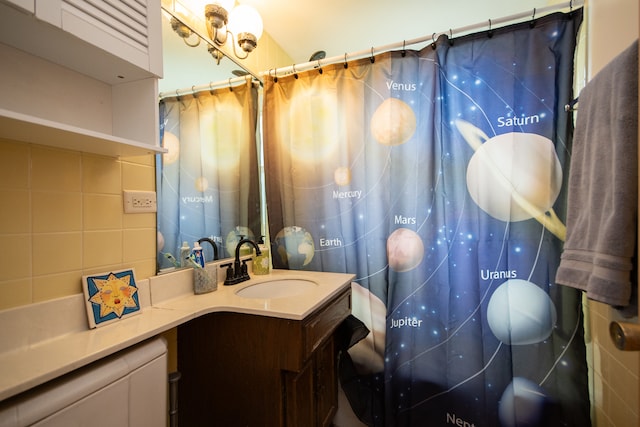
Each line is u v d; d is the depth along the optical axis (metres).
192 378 1.11
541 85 1.25
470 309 1.35
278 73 1.63
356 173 1.52
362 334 1.35
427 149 1.39
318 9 1.57
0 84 0.70
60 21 0.63
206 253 1.35
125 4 0.78
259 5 1.54
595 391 1.21
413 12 1.61
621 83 0.77
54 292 0.79
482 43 1.33
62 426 0.58
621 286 0.75
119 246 0.96
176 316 0.91
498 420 1.30
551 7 1.23
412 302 1.44
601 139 0.85
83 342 0.73
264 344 0.99
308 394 1.12
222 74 1.43
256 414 1.01
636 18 0.82
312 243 1.61
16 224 0.72
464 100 1.36
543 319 1.26
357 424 1.54
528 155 1.27
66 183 0.82
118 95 0.93
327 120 1.56
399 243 1.46
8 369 0.60
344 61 1.53
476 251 1.35
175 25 1.19
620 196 0.76
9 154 0.72
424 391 1.41
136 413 0.74
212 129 1.38
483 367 1.33
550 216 1.25
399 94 1.44
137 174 1.03
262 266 1.50
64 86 0.82
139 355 0.76
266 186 1.65
